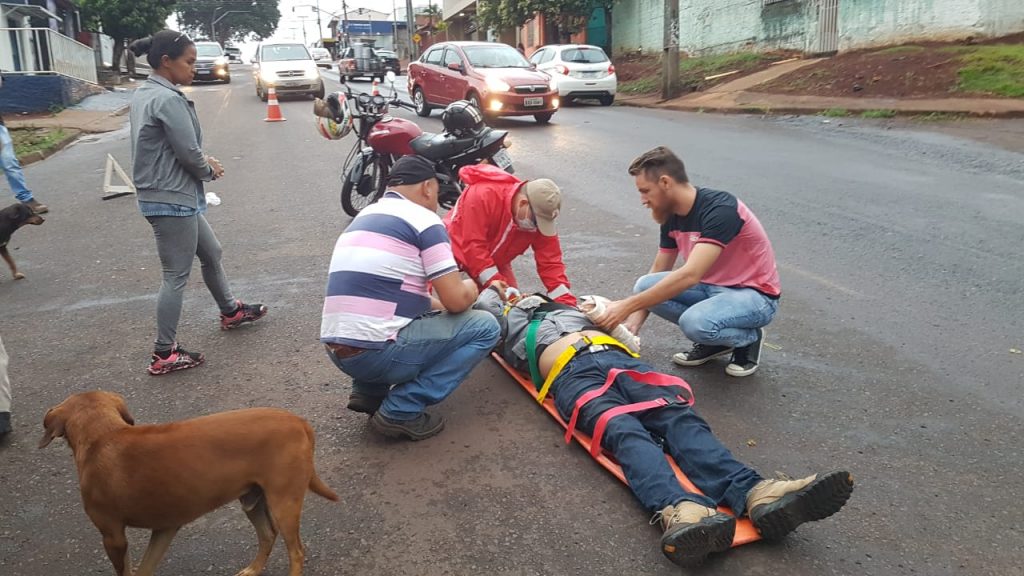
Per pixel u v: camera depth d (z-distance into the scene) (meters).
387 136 7.23
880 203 7.38
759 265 3.97
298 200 8.44
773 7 19.12
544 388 3.59
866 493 3.04
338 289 3.26
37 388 4.07
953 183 8.05
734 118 13.90
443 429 3.59
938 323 4.62
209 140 13.26
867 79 14.12
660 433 3.16
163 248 4.11
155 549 2.41
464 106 7.24
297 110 18.34
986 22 14.16
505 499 3.04
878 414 3.64
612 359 3.44
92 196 9.02
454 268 3.33
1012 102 11.50
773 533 2.68
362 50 30.98
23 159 11.71
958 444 3.37
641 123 13.98
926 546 2.73
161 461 2.24
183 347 4.58
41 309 5.30
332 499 2.63
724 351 4.16
